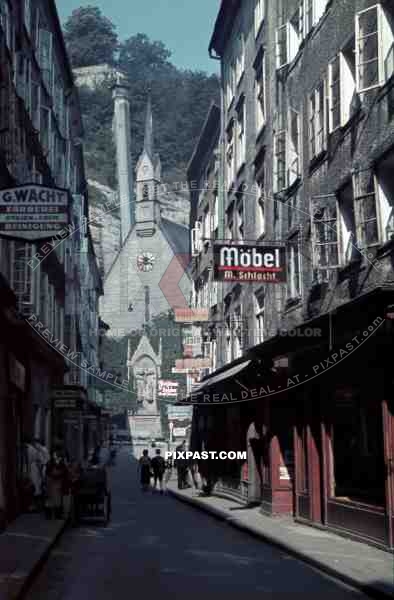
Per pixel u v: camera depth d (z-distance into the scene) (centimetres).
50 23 3319
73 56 13625
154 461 3800
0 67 2041
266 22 2650
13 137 2131
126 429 6519
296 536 1659
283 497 2156
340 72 1852
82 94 10044
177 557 1422
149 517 2378
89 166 9325
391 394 1398
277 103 2484
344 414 1689
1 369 1955
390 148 1537
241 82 3130
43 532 1744
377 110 1622
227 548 1570
